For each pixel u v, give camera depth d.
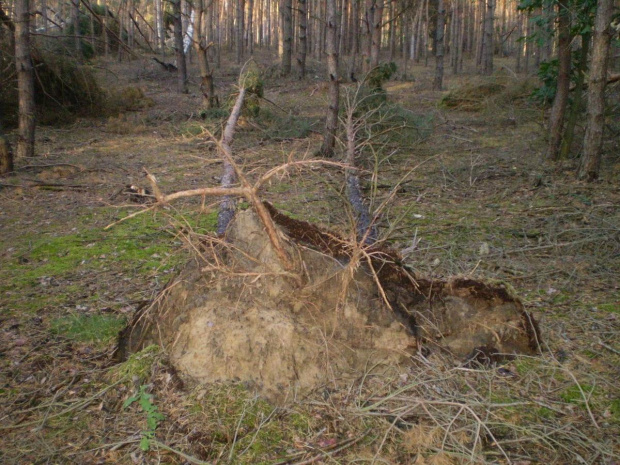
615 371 3.50
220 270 3.37
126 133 12.97
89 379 3.50
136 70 24.08
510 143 10.90
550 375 3.44
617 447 2.85
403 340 3.49
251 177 8.48
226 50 36.72
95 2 32.94
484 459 2.74
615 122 10.11
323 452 2.80
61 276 5.25
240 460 2.77
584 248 5.59
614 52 15.21
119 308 4.54
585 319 4.16
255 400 3.11
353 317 3.49
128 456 2.82
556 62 9.63
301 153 10.22
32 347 3.94
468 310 3.65
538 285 4.81
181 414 3.04
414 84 21.62
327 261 3.61
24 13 9.77
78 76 14.76
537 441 2.88
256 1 44.38
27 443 2.95
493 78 15.57
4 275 5.30
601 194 7.28
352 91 11.04
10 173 9.02
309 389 3.22
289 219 3.89
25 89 9.90
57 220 6.98
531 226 6.31
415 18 32.50
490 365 3.50
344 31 31.33
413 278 3.75
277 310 3.41
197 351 3.33
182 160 10.27
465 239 5.93
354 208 5.03
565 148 9.07
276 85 20.56
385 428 2.95
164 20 33.31
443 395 3.20
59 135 12.56
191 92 19.89
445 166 9.16
